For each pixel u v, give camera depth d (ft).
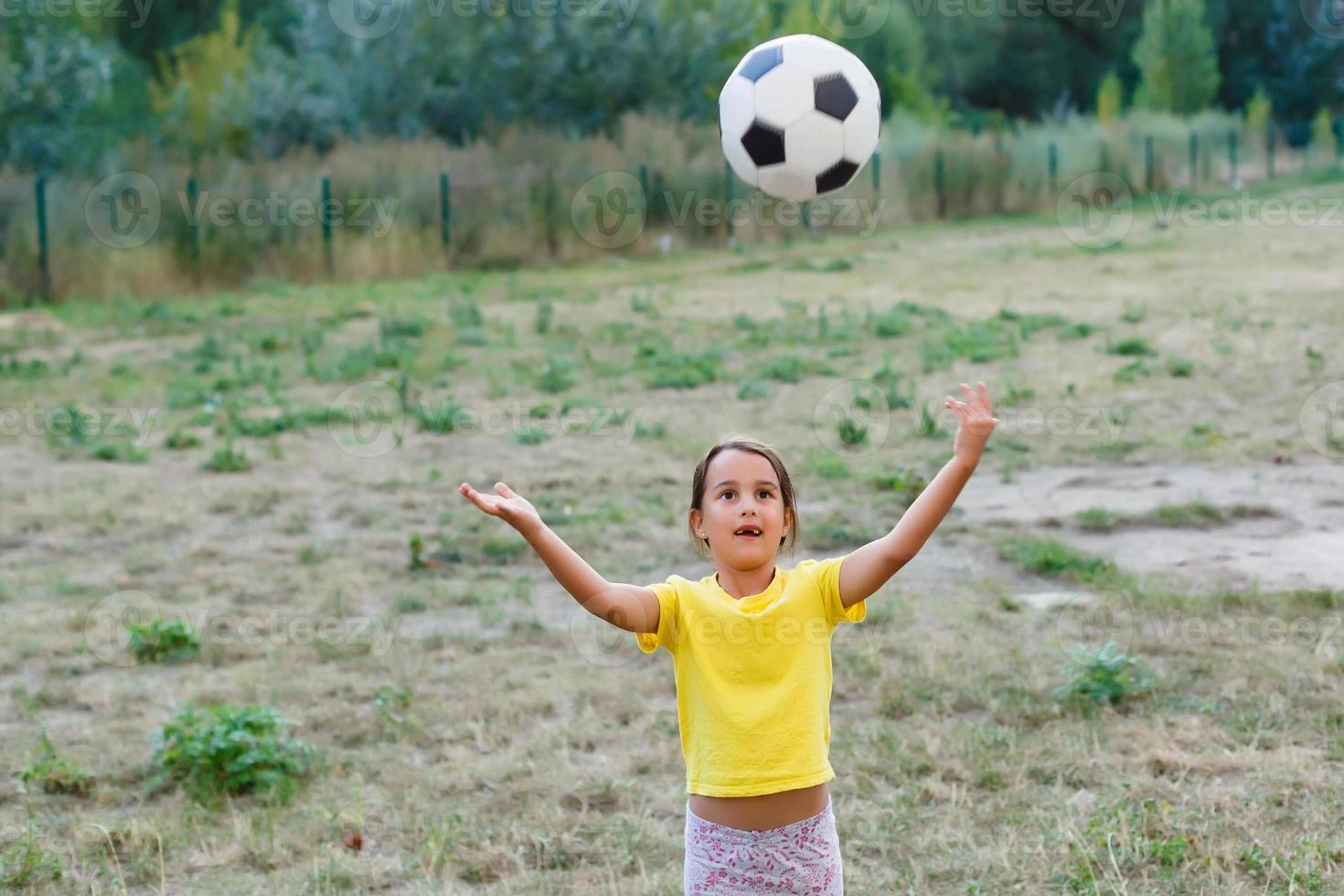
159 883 13.10
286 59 93.40
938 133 87.40
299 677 18.62
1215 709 16.47
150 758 15.88
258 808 14.75
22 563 24.02
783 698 8.81
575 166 69.77
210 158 68.13
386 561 24.03
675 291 56.49
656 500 27.27
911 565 22.98
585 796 14.73
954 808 14.11
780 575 9.22
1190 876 12.45
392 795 14.96
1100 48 148.25
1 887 12.80
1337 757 14.88
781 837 8.80
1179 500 25.95
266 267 61.11
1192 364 37.47
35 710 17.42
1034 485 27.55
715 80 83.25
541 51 79.61
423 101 79.30
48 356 44.45
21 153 72.64
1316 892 12.05
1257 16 149.89
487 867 13.33
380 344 45.09
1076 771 14.92
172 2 115.55
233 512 27.25
